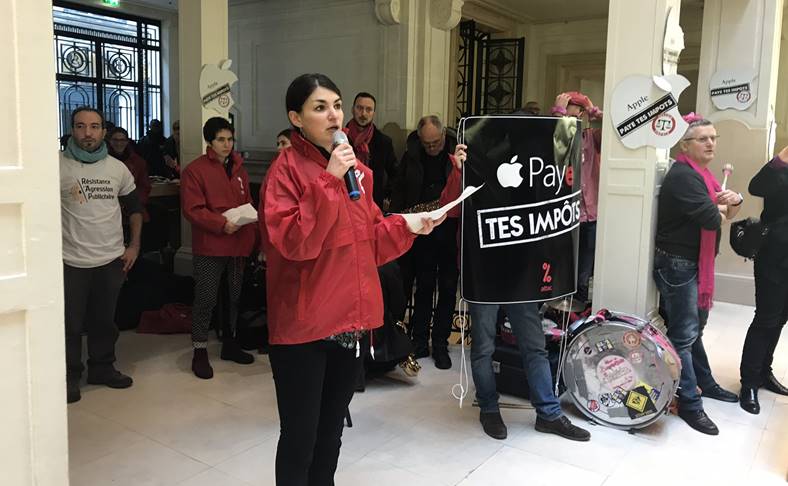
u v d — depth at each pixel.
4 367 1.41
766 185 3.24
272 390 3.51
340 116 1.78
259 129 6.95
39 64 1.40
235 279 3.90
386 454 2.79
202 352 3.73
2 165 1.37
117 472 2.58
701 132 3.13
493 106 7.93
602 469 2.69
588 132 4.82
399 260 4.09
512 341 3.46
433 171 3.90
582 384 3.14
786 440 3.01
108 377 3.51
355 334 1.86
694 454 2.85
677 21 3.37
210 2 4.83
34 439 1.45
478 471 2.65
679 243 3.15
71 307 3.28
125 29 9.21
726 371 3.92
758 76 5.37
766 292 3.26
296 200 1.72
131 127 9.47
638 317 3.22
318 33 6.27
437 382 3.67
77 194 3.25
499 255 2.73
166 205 5.65
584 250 4.98
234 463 2.68
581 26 7.77
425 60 5.73
